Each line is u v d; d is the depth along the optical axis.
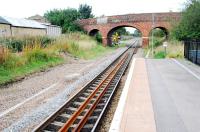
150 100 9.45
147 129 6.74
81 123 7.64
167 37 57.16
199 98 9.73
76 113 8.51
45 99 11.45
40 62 21.14
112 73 18.48
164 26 56.78
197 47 20.16
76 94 11.16
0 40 22.98
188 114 7.91
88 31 66.38
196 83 12.56
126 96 10.00
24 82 15.16
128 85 12.08
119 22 61.66
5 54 17.20
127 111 8.20
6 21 36.47
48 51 23.47
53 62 22.73
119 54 37.44
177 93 10.52
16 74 16.45
